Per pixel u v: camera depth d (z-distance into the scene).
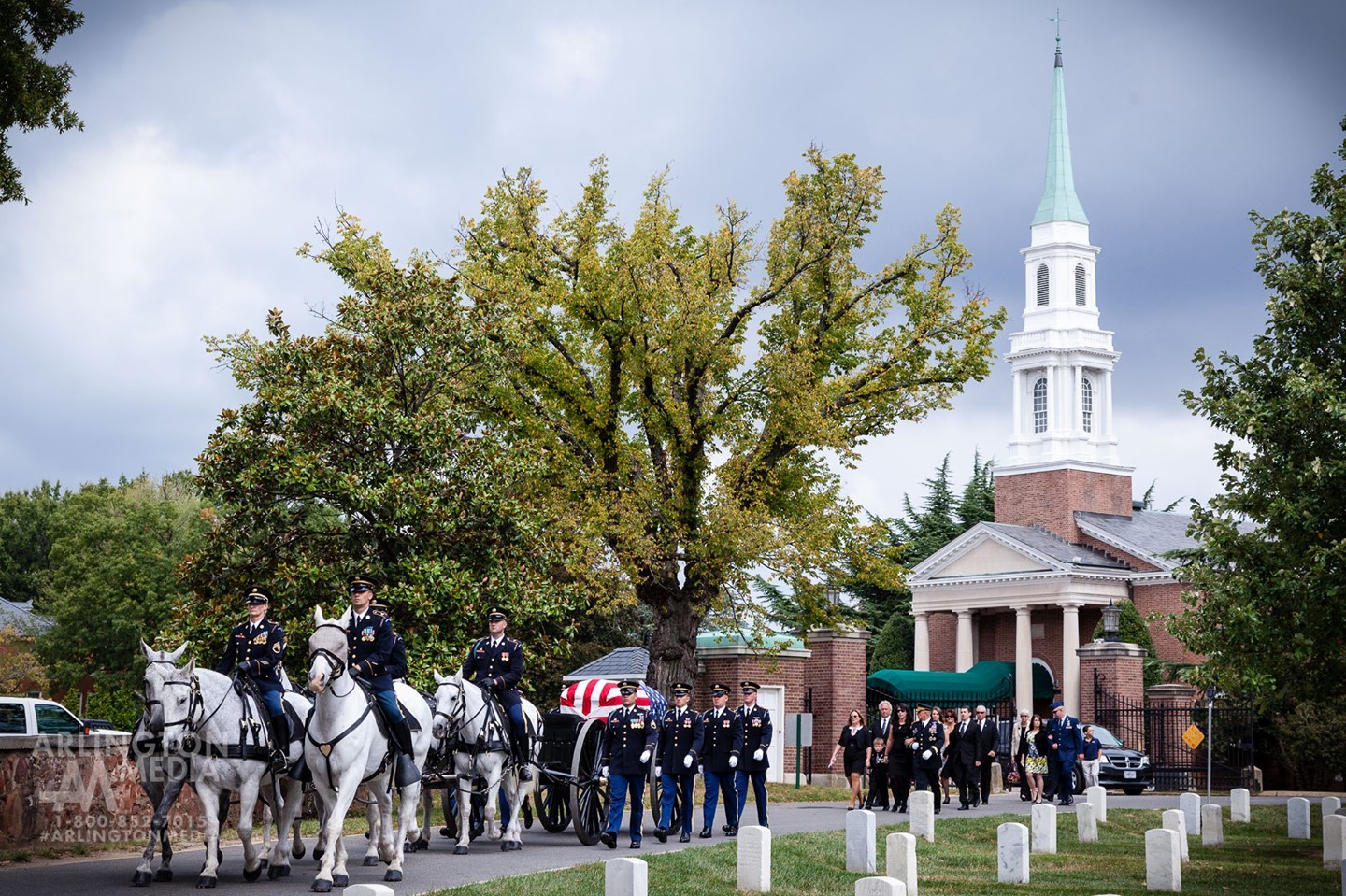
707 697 40.94
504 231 35.84
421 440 26.17
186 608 26.03
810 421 33.22
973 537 66.81
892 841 16.47
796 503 37.00
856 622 41.00
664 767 21.55
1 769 18.62
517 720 19.45
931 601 68.19
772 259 35.75
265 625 16.00
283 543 26.69
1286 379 20.31
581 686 24.22
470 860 18.11
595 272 33.88
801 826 25.61
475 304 29.81
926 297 36.28
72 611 59.06
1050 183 75.38
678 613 35.56
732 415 35.31
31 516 87.38
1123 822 28.23
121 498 69.31
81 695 61.88
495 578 26.27
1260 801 38.25
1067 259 73.94
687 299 33.19
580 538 31.30
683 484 35.19
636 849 20.16
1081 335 72.56
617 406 35.00
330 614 25.67
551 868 17.16
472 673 19.69
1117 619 52.91
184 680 14.77
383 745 15.67
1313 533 19.91
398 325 26.80
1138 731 49.69
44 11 21.39
